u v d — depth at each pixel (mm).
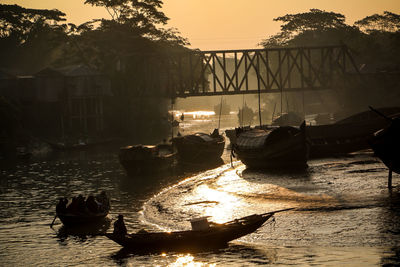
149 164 87125
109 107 167250
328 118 173750
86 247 46469
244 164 89250
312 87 165625
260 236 45906
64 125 154625
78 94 155000
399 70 185500
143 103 178000
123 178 85625
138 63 170375
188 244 43062
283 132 85062
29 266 42031
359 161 85625
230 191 66500
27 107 153625
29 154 116500
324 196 58750
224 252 42312
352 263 37781
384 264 37188
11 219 58156
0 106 139375
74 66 162500
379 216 48688
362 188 61594
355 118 116312
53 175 92000
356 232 44656
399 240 41875
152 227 51875
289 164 82562
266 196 61531
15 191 76688
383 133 60625
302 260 39250
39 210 62781
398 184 62625
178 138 104750
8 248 47031
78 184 81312
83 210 53312
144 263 41000
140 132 172500
